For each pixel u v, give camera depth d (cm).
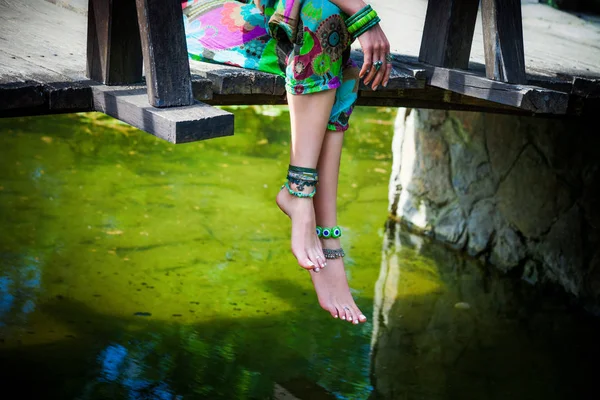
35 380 287
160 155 531
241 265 396
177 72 197
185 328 336
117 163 507
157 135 188
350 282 396
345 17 193
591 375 330
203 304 356
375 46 195
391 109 679
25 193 446
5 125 553
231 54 246
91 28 214
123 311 342
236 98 244
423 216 468
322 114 198
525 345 352
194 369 307
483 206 437
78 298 348
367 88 270
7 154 500
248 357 321
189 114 189
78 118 588
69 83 210
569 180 390
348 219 471
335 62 194
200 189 480
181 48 197
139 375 299
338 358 328
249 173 513
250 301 364
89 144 536
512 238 422
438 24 279
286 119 631
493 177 430
